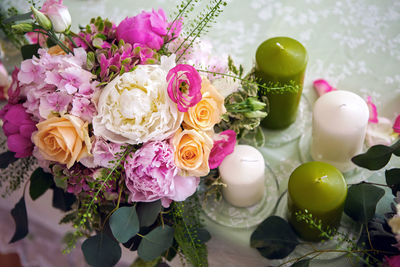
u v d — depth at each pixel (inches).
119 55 22.8
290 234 24.7
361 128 24.8
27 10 32.6
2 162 26.8
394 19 31.7
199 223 25.4
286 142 28.6
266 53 25.7
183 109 21.9
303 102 29.8
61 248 28.3
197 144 22.8
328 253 24.8
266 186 27.0
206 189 26.6
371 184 24.8
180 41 24.9
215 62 25.7
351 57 30.9
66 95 22.4
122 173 23.9
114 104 21.9
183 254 25.3
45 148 23.0
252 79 26.5
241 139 27.8
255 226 25.8
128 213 23.7
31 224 28.6
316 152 26.9
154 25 23.7
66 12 22.8
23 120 24.1
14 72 25.5
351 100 25.0
